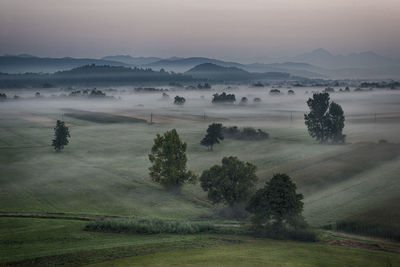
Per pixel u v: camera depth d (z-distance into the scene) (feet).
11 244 155.43
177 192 271.69
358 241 171.83
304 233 173.58
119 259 134.31
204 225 186.91
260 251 148.05
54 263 131.13
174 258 135.44
